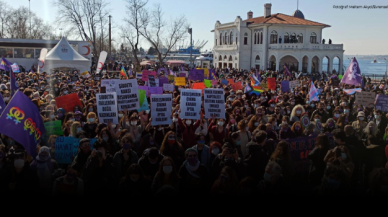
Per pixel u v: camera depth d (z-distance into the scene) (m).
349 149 7.27
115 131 8.64
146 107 10.91
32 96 12.23
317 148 7.16
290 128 9.03
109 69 41.06
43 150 6.18
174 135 7.30
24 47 42.41
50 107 9.55
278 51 51.81
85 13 50.47
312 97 14.32
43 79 21.62
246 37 57.97
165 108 8.77
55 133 8.27
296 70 54.84
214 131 8.59
